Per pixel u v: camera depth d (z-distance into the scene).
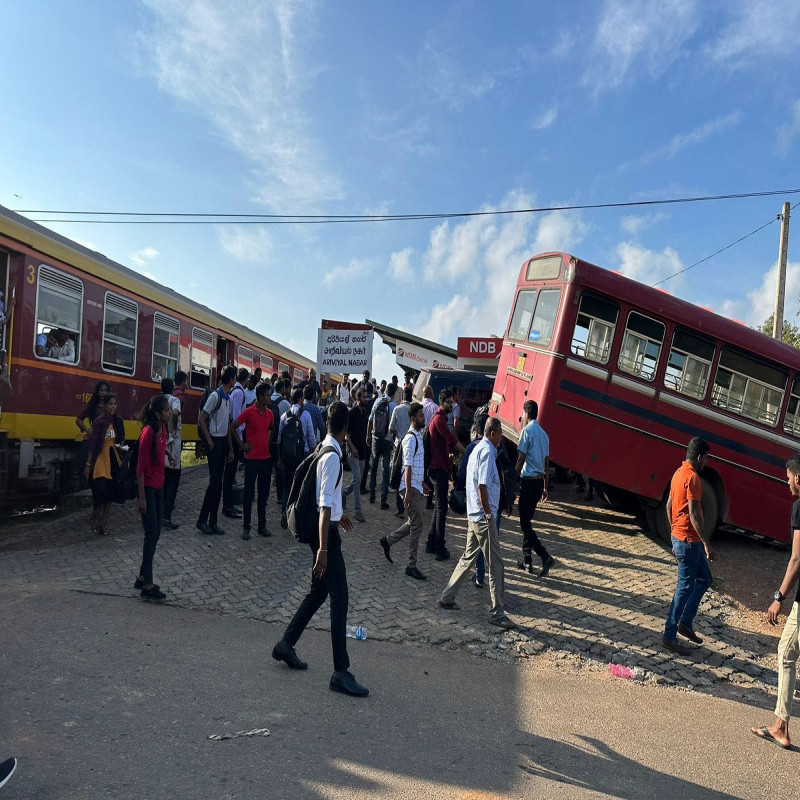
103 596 6.17
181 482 12.38
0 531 8.53
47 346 9.94
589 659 6.00
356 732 4.11
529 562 8.06
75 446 10.74
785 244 19.77
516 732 4.43
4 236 9.02
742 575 9.25
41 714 3.90
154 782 3.32
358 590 7.01
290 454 8.53
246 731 3.94
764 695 5.81
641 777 4.02
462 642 6.01
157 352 13.52
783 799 3.96
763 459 10.31
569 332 9.37
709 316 10.05
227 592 6.61
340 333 14.57
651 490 9.74
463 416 13.20
